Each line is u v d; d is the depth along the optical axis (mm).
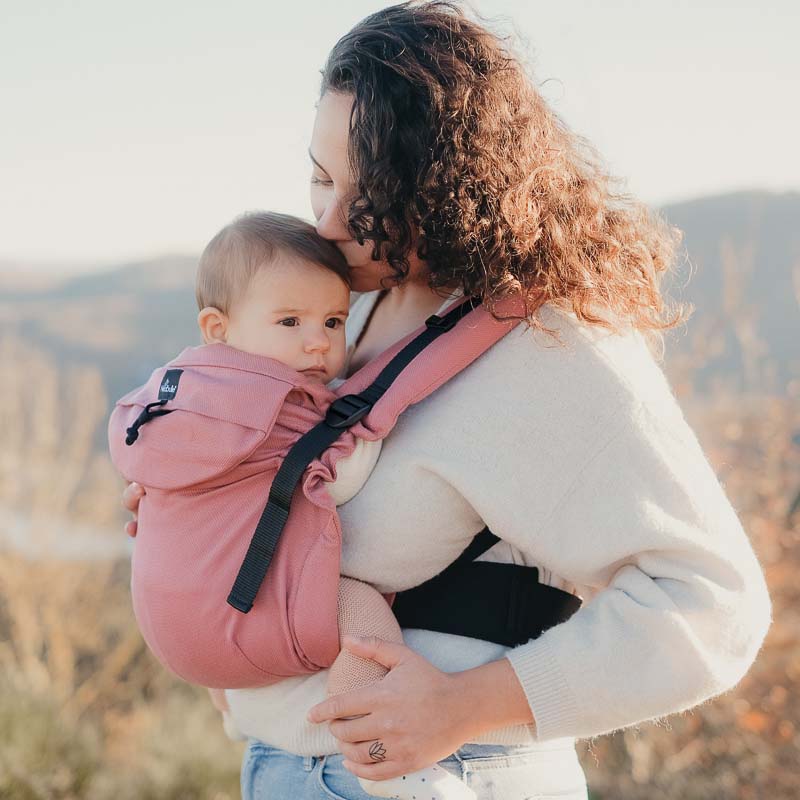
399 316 1659
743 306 4484
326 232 1550
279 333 1598
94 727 4676
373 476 1429
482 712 1323
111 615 6086
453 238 1407
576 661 1312
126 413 1586
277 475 1397
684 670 1287
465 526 1434
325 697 1439
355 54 1448
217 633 1413
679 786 3680
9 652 5395
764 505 4297
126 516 6828
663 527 1319
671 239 1707
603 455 1347
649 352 1540
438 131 1397
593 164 1579
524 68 1540
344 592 1420
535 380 1392
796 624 3998
